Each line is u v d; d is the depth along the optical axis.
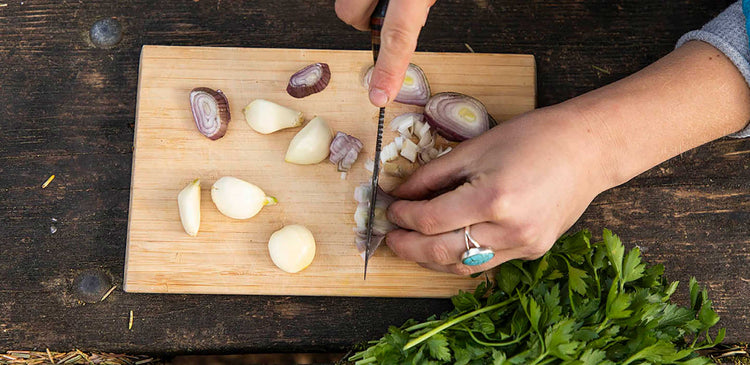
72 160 0.56
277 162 0.56
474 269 0.52
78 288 0.55
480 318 0.50
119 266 0.55
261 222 0.55
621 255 0.50
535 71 0.57
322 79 0.56
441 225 0.49
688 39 0.51
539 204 0.48
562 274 0.51
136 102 0.57
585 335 0.49
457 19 0.58
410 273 0.55
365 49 0.58
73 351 0.55
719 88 0.49
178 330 0.55
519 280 0.52
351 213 0.55
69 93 0.57
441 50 0.58
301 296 0.55
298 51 0.56
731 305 0.55
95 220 0.56
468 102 0.56
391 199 0.54
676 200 0.56
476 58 0.57
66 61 0.57
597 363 0.47
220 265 0.55
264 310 0.55
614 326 0.49
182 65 0.56
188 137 0.56
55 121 0.56
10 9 0.57
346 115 0.56
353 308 0.55
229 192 0.54
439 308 0.55
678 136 0.49
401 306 0.55
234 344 0.55
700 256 0.56
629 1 0.58
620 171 0.50
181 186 0.55
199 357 0.57
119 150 0.56
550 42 0.58
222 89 0.56
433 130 0.56
